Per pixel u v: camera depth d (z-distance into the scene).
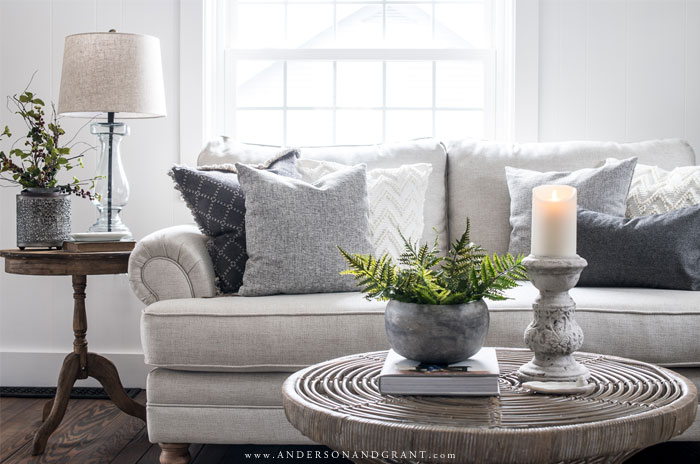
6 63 3.30
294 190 2.38
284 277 2.31
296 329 2.08
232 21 3.55
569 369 1.35
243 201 2.45
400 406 1.19
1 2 3.29
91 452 2.40
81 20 3.31
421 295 1.33
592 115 3.33
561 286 1.33
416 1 3.56
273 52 3.54
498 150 2.94
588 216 2.43
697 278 2.29
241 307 2.13
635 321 2.05
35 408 2.96
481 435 1.04
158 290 2.32
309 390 1.32
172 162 3.31
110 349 3.31
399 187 2.68
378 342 2.08
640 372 1.46
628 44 3.31
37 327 3.33
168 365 2.11
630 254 2.33
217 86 3.51
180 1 3.29
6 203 3.30
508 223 2.79
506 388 1.32
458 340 1.30
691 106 3.31
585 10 3.32
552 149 2.92
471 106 3.54
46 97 3.31
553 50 3.33
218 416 2.12
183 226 2.62
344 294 2.30
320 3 3.55
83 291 2.62
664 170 2.77
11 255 2.49
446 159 3.00
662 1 3.30
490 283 1.34
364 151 2.94
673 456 2.33
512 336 2.08
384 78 3.55
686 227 2.32
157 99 2.75
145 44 2.71
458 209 2.87
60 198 2.65
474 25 3.55
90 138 3.30
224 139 2.98
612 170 2.60
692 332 2.04
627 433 1.08
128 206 3.32
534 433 1.04
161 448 2.30
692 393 1.25
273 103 3.55
